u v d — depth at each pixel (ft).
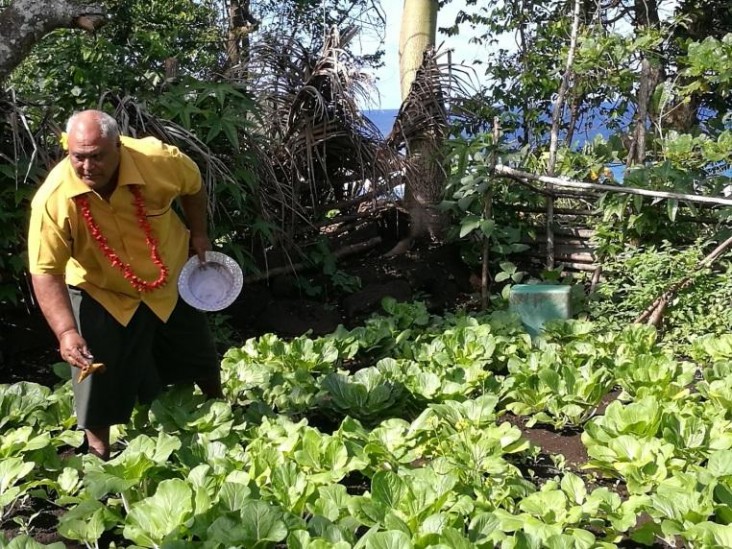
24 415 11.04
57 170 9.07
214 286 10.57
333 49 19.25
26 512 9.53
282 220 18.10
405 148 21.03
